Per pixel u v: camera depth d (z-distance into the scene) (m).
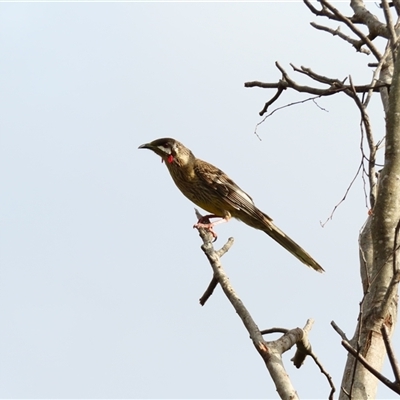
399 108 10.48
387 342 7.76
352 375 9.27
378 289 9.97
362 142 10.38
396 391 7.66
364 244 11.23
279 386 8.62
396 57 10.84
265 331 10.64
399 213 10.16
